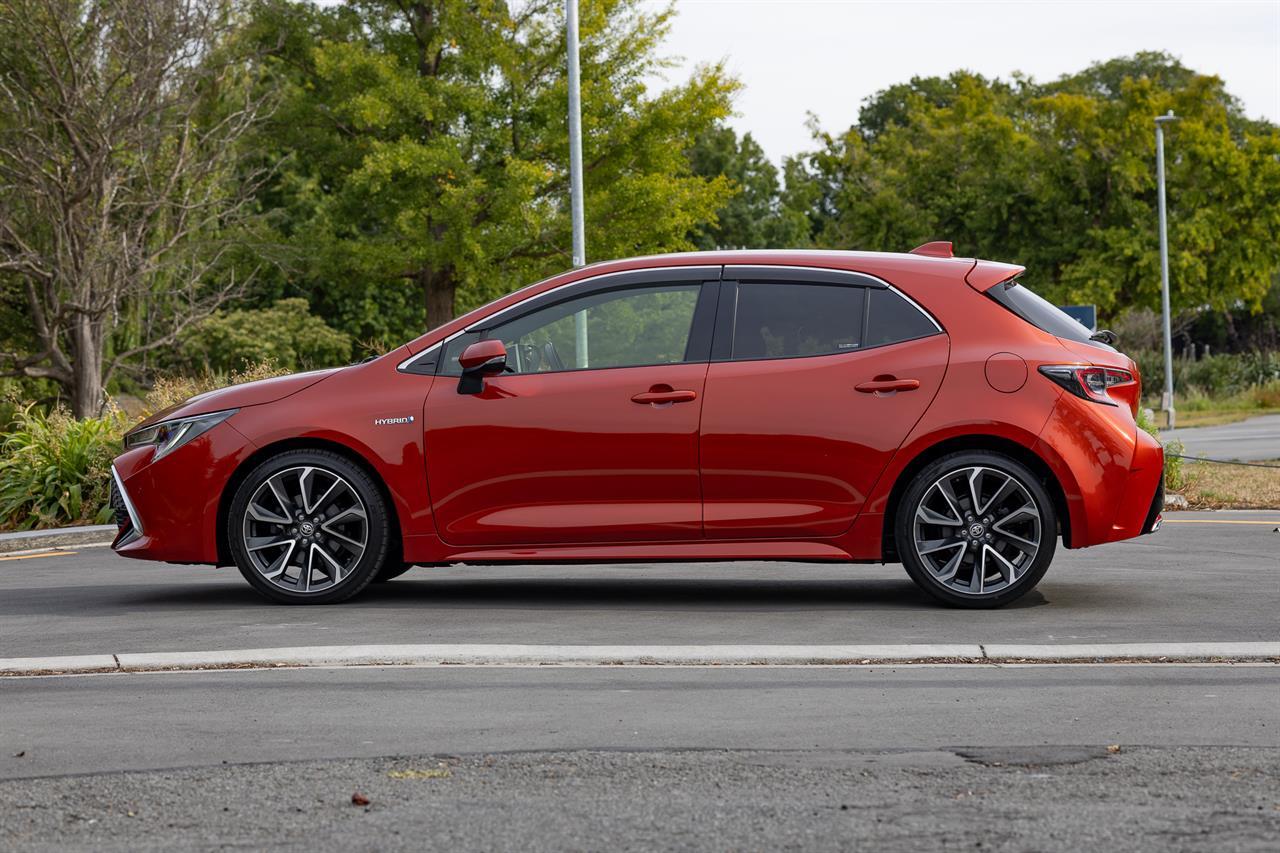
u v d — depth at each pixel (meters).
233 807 4.47
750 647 6.91
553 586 9.45
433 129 34.69
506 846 4.05
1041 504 8.15
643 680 6.34
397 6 35.59
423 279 36.75
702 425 8.29
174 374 33.69
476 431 8.42
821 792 4.55
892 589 9.15
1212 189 46.22
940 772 4.77
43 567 11.45
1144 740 5.18
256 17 35.16
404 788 4.65
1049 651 6.78
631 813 4.34
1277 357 50.88
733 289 8.48
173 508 8.67
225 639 7.46
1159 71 65.38
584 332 8.52
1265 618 7.76
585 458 8.36
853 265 8.48
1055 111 47.19
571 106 25.00
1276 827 4.15
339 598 8.62
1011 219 48.28
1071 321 8.60
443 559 8.48
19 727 5.60
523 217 33.25
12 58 30.27
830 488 8.25
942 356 8.27
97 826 4.29
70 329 32.16
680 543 8.37
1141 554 10.70
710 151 70.12
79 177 30.52
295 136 35.94
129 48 30.09
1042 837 4.07
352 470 8.55
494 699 5.98
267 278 38.50
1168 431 34.12
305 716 5.71
